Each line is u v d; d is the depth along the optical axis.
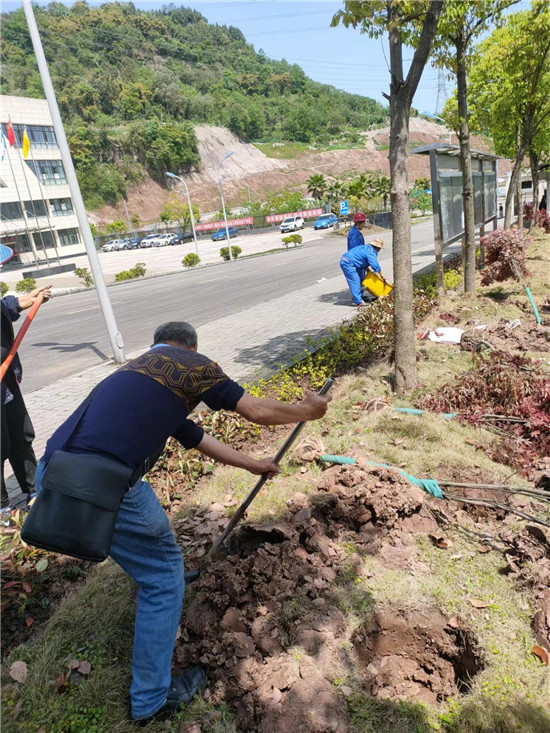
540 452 4.52
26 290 29.38
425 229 38.91
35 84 106.88
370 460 4.17
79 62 126.69
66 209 56.41
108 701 2.35
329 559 3.10
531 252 15.41
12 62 108.69
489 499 3.72
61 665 2.54
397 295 5.56
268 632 2.58
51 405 6.82
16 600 2.97
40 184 52.88
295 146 137.75
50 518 1.93
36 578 3.11
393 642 2.74
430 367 6.30
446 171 10.74
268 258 32.12
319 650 2.52
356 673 2.43
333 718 2.18
